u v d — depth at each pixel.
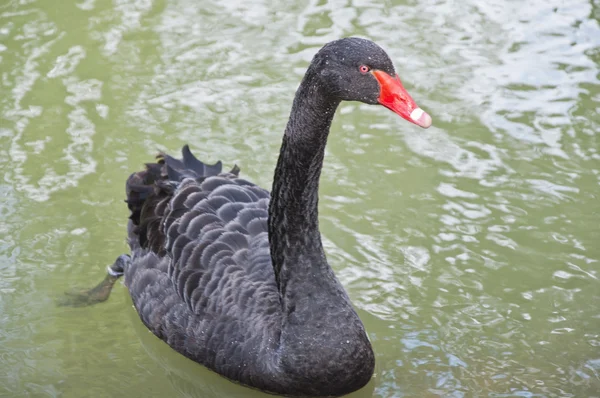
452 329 8.55
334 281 7.62
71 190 10.09
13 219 9.72
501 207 9.91
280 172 7.28
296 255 7.43
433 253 9.41
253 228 8.20
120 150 10.57
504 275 9.15
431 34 12.60
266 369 7.55
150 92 11.50
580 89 11.55
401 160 10.58
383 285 9.05
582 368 8.07
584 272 9.14
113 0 13.25
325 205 9.99
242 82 11.71
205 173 9.08
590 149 10.64
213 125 10.99
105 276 9.23
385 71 6.47
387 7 13.20
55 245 9.50
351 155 10.67
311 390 7.56
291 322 7.48
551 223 9.70
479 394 7.80
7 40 12.33
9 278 9.10
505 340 8.42
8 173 10.26
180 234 8.18
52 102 11.27
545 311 8.74
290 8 13.17
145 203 8.77
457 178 10.30
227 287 7.82
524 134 10.90
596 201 9.95
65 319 8.77
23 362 8.20
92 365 8.23
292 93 11.50
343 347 7.43
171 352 8.32
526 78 11.75
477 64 12.02
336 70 6.50
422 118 6.31
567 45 12.35
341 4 13.25
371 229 9.70
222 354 7.75
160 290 8.34
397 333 8.52
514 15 13.01
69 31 12.57
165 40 12.45
